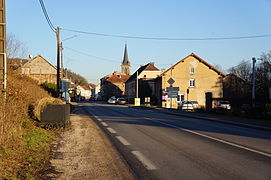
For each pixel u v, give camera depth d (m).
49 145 8.23
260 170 5.50
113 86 94.50
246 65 63.38
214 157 6.72
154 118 19.22
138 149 7.79
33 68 53.94
